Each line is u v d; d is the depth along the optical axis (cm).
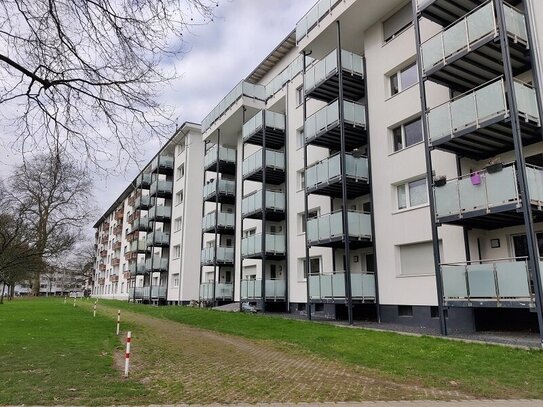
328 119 1797
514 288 1056
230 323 1727
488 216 1173
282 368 862
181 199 3875
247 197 2500
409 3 1684
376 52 1802
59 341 1186
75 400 596
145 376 770
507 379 734
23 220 1809
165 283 3991
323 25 1892
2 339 1209
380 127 1736
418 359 909
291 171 2389
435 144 1288
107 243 7388
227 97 2880
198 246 3656
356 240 1666
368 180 1741
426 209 1502
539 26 1184
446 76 1348
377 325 1499
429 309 1448
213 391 672
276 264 2477
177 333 1478
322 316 1931
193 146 3775
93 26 480
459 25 1249
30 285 7244
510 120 1095
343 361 920
